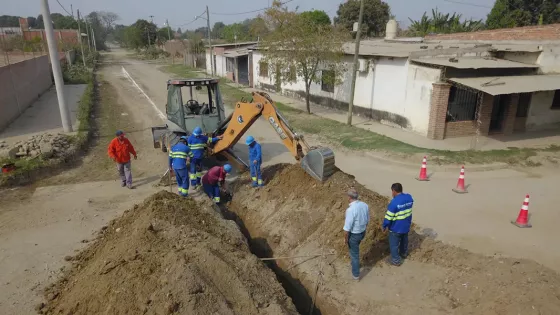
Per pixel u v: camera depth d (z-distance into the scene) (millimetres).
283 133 10000
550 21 38031
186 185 10336
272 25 35531
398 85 17266
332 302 7039
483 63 15023
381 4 45969
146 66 54875
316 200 9328
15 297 6801
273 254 8844
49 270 7578
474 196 10797
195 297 5598
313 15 46438
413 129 16734
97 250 7965
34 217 9758
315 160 9336
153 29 83500
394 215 7211
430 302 6625
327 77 20375
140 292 5832
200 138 10992
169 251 6641
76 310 6160
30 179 12070
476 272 6984
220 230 8148
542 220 9406
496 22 39469
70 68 41000
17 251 8250
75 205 10414
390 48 20375
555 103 17594
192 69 49031
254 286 6375
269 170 11570
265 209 10133
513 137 16344
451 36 25109
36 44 45281
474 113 16250
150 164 13570
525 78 15172
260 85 31234
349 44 23891
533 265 6969
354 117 20125
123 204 10484
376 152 14164
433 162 12984
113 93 29531
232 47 41031
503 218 9523
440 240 8453
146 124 19547
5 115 18234
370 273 7516
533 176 12312
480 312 6000
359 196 8953
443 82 15055
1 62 29703
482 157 13430
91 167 13336
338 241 8242
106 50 109812
